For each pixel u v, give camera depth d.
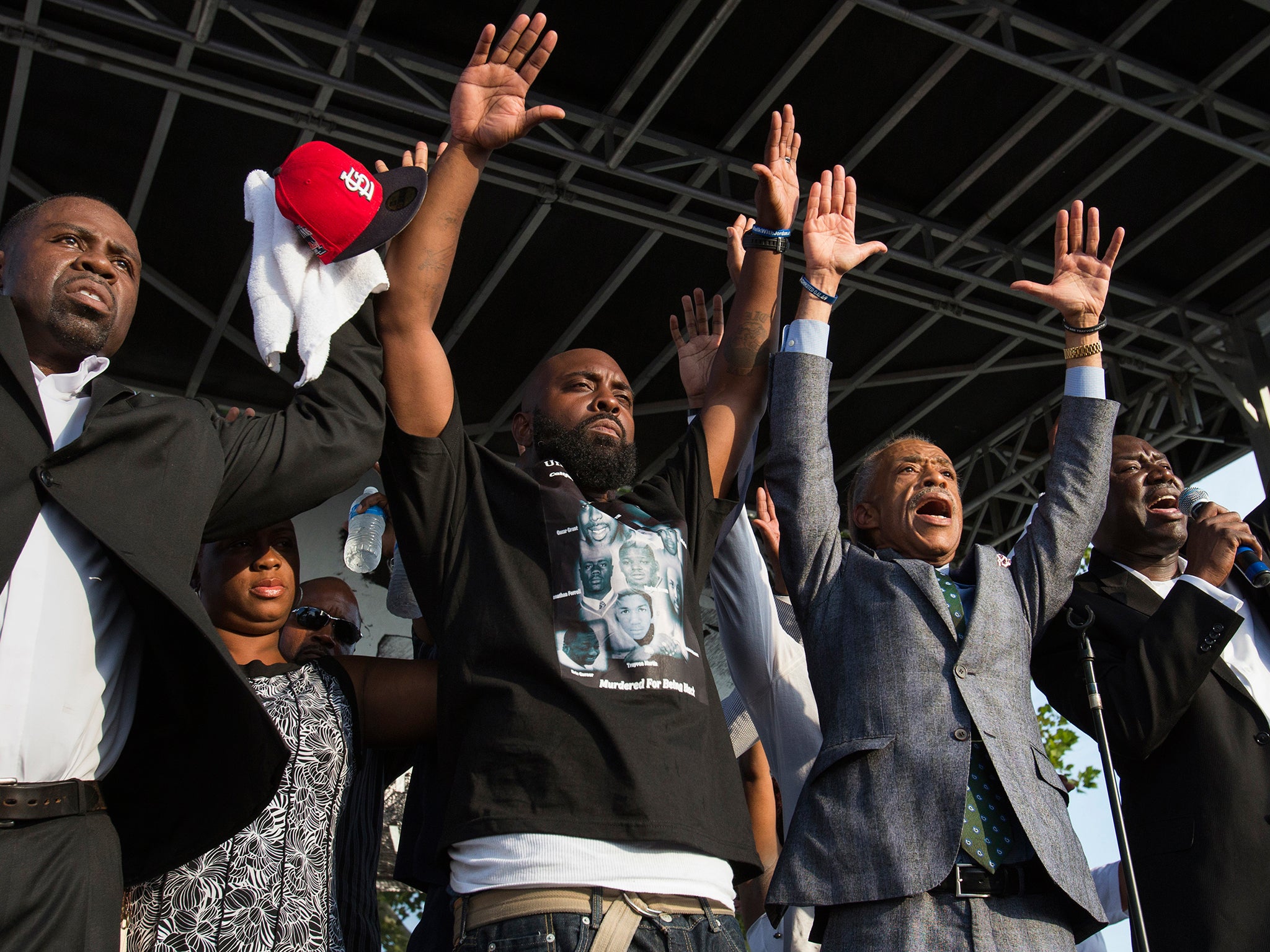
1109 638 2.73
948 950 2.03
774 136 2.78
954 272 7.79
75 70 6.17
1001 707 2.25
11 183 6.83
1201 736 2.56
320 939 2.02
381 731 2.36
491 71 2.27
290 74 6.08
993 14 6.37
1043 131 7.12
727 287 7.96
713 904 1.88
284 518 1.92
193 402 1.86
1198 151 7.36
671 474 2.48
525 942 1.76
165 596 1.62
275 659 2.51
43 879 1.51
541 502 2.16
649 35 6.32
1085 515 2.55
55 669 1.61
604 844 1.82
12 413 1.64
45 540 1.65
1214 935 2.34
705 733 2.02
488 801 1.85
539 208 7.11
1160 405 9.30
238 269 7.45
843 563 2.50
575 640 2.01
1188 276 8.41
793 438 2.51
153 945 1.92
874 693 2.27
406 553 2.16
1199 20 6.61
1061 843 2.11
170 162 6.79
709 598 7.62
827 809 2.19
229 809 1.75
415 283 2.15
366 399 2.01
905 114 6.85
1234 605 2.58
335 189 2.01
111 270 1.93
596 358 2.63
